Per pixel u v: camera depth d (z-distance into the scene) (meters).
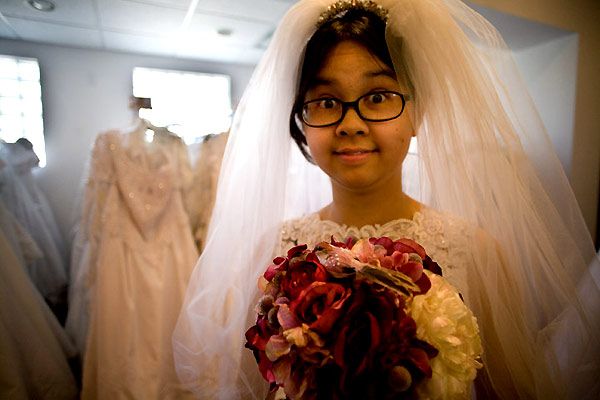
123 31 1.66
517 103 0.55
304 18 0.56
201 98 2.06
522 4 1.42
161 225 1.36
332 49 0.50
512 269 0.51
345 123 0.49
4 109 1.82
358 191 0.56
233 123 0.66
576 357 0.51
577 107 1.58
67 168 1.95
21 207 1.63
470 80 0.51
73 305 1.52
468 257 0.52
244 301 0.61
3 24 1.60
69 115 1.92
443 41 0.50
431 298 0.36
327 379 0.33
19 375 1.18
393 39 0.50
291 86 0.59
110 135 1.31
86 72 1.92
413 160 0.67
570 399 0.51
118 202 1.31
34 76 1.85
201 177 1.42
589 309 0.52
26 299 1.33
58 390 1.32
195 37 1.70
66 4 1.38
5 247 1.31
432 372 0.33
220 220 0.64
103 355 1.25
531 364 0.50
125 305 1.28
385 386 0.31
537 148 0.55
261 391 0.61
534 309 0.52
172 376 1.21
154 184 1.33
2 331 1.17
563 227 0.53
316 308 0.34
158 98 2.01
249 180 0.62
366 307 0.34
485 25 0.54
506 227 0.51
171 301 1.34
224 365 0.62
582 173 1.62
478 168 0.51
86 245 1.38
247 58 2.00
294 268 0.38
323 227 0.60
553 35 1.57
